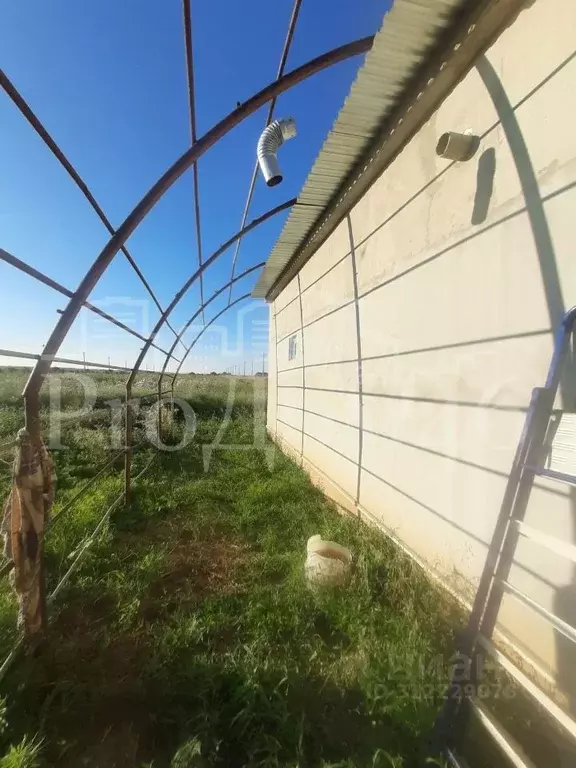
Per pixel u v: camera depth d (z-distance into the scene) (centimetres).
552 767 126
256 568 260
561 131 144
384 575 235
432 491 228
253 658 170
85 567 248
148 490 396
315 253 458
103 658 175
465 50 181
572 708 133
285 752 134
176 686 161
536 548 158
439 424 220
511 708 140
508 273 169
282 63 206
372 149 271
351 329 350
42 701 153
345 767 126
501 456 175
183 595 228
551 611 150
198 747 128
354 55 193
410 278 248
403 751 132
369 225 308
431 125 222
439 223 217
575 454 128
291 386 595
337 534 289
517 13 161
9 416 603
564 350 138
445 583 211
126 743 140
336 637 193
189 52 174
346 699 153
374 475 307
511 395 169
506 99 168
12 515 160
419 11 170
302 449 529
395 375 269
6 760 122
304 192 337
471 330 193
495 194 176
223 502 383
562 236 145
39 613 172
